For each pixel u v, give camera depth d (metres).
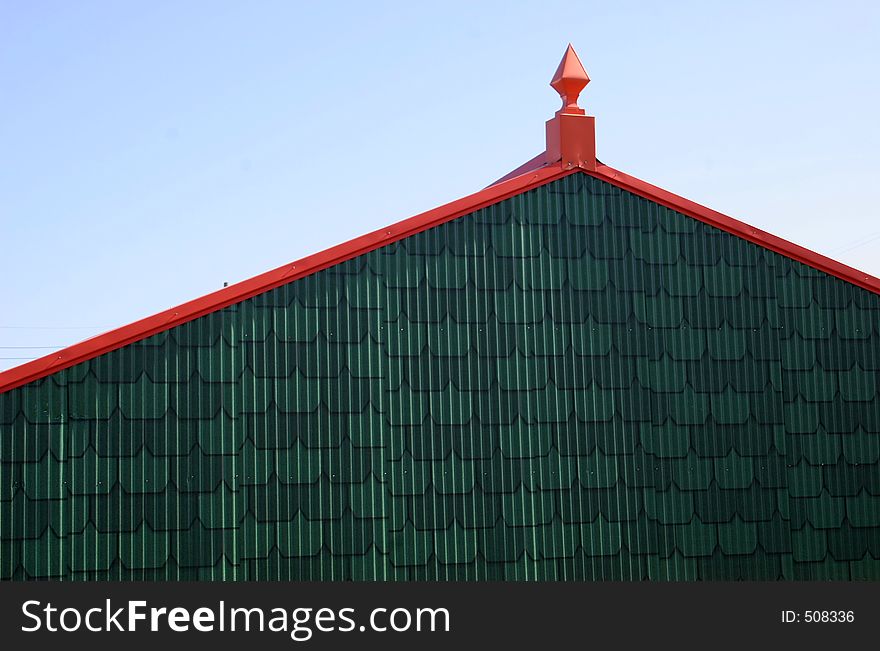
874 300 13.91
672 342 13.03
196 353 11.52
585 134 13.03
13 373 10.99
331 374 11.86
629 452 12.70
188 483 11.34
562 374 12.59
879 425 13.68
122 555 11.12
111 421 11.22
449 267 12.38
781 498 13.15
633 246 13.06
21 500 10.93
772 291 13.51
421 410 12.09
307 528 11.59
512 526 12.19
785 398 13.35
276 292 11.81
